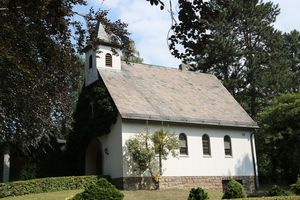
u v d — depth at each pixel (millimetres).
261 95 50781
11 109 17609
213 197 26391
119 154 29359
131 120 29969
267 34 50906
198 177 32188
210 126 34125
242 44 51000
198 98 36781
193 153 32469
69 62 15977
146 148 28891
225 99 38781
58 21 11992
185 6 8297
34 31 13516
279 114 37562
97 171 33625
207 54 50031
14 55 12750
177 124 32188
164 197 24812
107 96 31328
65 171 33688
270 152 40625
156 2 8133
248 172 35375
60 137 33062
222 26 49594
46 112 18781
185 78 39281
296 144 36906
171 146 29297
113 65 34000
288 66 52438
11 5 10305
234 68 51344
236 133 35750
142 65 37406
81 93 33844
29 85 16172
